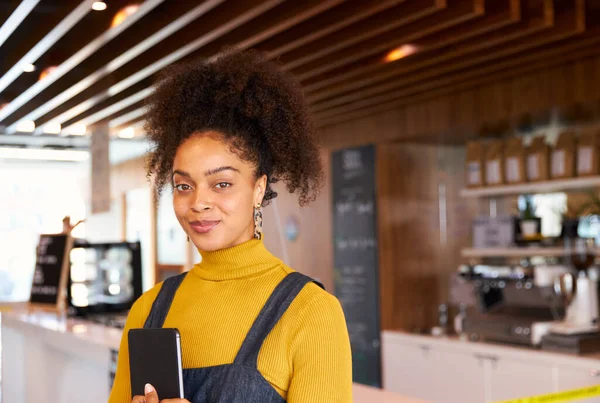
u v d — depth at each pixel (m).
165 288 1.28
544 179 4.77
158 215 10.06
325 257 6.50
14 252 11.38
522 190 4.94
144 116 1.37
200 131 1.15
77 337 3.54
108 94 5.32
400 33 3.67
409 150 5.73
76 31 4.22
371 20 3.55
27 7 3.49
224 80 1.19
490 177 5.09
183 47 3.98
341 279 5.86
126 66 4.84
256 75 1.23
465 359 4.52
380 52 4.13
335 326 1.09
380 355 5.45
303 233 6.79
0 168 10.34
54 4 3.80
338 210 5.91
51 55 4.63
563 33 3.54
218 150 1.13
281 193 7.07
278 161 1.22
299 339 1.08
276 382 1.08
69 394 4.04
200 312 1.17
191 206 1.13
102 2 3.53
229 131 1.14
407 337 5.08
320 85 4.61
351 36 3.68
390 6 3.34
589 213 4.79
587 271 4.32
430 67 4.27
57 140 8.05
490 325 4.50
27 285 11.45
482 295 4.65
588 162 4.51
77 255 4.59
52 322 4.19
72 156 9.09
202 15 3.76
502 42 3.77
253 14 3.33
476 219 5.25
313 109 5.41
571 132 4.64
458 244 5.91
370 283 5.58
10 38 4.48
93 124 6.75
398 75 4.49
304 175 1.30
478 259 5.78
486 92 4.69
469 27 3.54
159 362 1.09
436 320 5.75
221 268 1.18
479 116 4.73
